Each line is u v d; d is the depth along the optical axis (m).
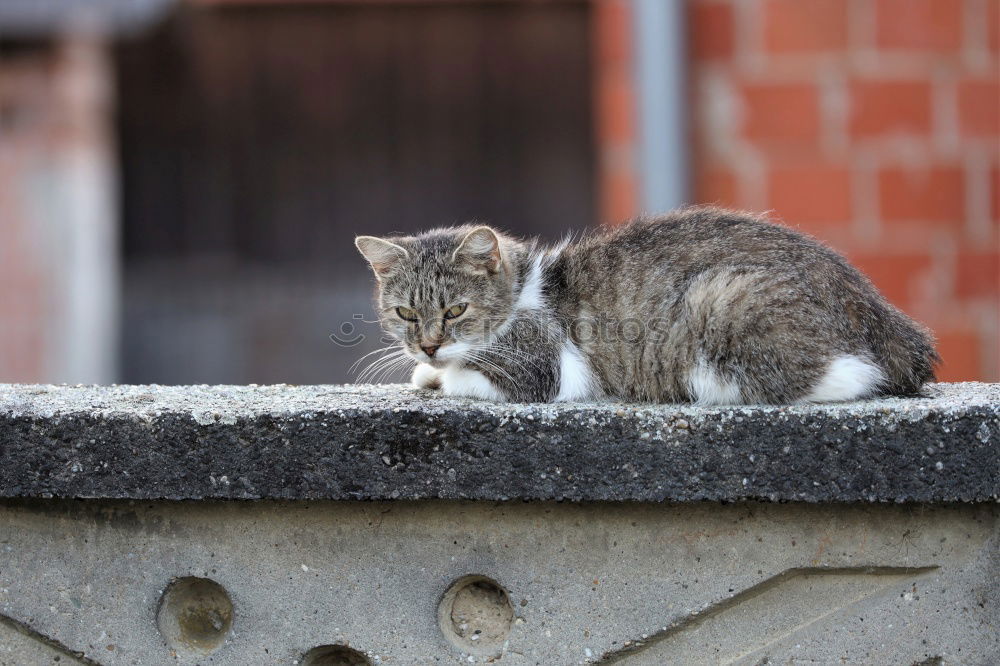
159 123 17.59
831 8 13.38
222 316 17.88
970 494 6.75
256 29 17.25
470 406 6.93
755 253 8.15
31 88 16.77
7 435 6.85
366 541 7.17
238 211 17.80
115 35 16.88
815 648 7.12
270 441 6.84
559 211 17.31
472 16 17.06
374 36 17.25
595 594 7.12
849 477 6.76
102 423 6.84
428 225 17.56
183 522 7.18
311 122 17.55
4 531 7.20
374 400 7.28
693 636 7.17
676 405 7.25
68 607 7.23
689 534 7.09
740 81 13.61
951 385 8.35
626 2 14.33
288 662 7.22
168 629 7.30
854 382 7.74
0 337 16.91
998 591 7.00
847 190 13.52
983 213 13.44
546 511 7.11
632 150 14.30
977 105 13.38
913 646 7.09
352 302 17.69
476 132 17.34
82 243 16.94
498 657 7.19
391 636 7.20
